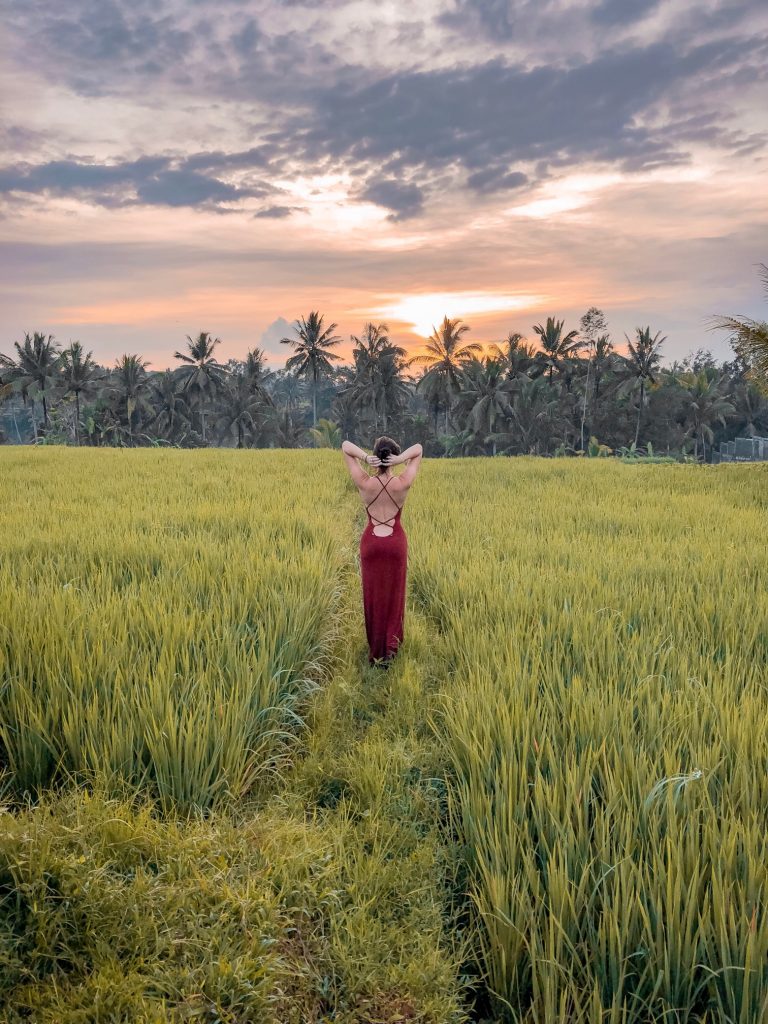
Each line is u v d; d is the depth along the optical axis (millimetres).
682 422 69062
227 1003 2486
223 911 2803
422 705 4914
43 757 3836
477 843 3189
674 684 4605
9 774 3859
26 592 5699
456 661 5531
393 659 5793
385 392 72062
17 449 28438
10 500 12320
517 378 66500
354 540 10469
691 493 14914
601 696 4223
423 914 3020
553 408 66625
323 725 4664
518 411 66000
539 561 8211
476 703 4273
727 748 3682
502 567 7625
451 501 13258
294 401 117625
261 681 4633
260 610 5762
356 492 14961
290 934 2898
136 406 70062
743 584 7000
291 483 15391
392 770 4082
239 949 2678
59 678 4203
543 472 19844
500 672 4676
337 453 26219
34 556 7480
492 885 2846
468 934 3010
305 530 9453
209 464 20484
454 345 67688
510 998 2703
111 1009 2402
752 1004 2438
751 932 2432
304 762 4246
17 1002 2451
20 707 3957
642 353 62781
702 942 2562
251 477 16656
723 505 12797
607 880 2867
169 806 3609
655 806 3074
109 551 7605
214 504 11500
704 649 5375
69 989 2523
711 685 4488
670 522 10797
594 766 3582
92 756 3711
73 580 6219
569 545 8820
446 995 2678
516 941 2703
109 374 70375
